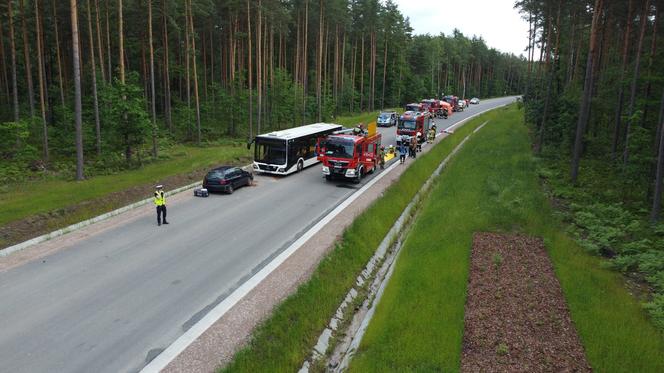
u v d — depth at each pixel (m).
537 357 9.87
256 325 11.22
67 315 11.48
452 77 125.06
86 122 38.06
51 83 49.22
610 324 11.08
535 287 13.09
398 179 28.28
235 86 53.38
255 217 20.06
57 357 9.79
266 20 47.31
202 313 11.77
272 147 28.56
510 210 19.66
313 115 57.62
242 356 9.80
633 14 31.08
